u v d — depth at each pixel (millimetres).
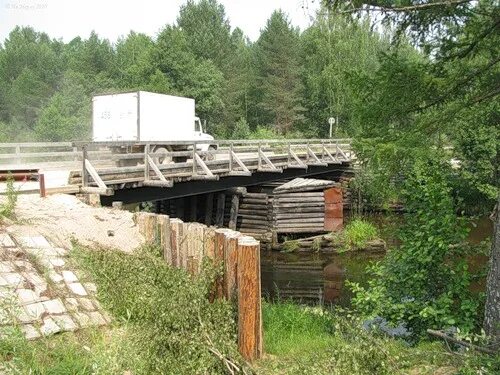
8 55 70562
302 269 16656
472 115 7156
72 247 7367
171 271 6875
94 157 17281
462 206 8289
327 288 14266
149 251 7352
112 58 70250
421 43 6418
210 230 6645
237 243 5977
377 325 7004
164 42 51562
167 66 51219
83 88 57156
